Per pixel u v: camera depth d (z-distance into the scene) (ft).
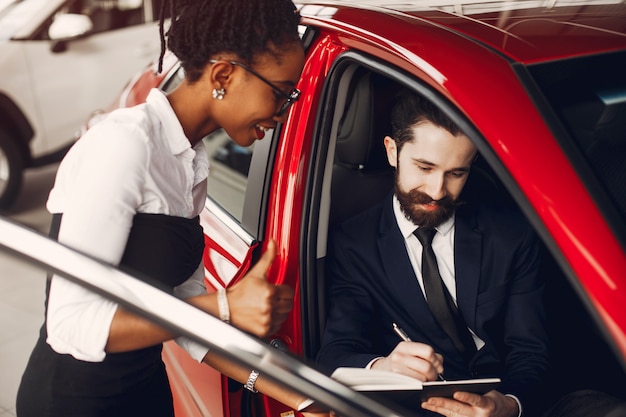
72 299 3.81
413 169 5.36
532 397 5.48
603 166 4.05
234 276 5.66
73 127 15.24
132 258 3.97
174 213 4.12
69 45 15.10
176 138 4.05
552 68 4.45
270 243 3.90
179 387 6.32
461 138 5.18
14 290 11.14
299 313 5.72
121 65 15.67
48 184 15.62
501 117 4.20
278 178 5.73
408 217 5.50
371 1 5.78
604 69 4.49
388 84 5.98
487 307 5.67
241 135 4.23
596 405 5.35
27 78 14.60
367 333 5.79
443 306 5.59
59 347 4.00
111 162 3.79
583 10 5.34
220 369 4.89
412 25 5.00
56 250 3.67
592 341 6.29
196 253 4.39
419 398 4.53
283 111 4.21
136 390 4.41
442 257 5.71
